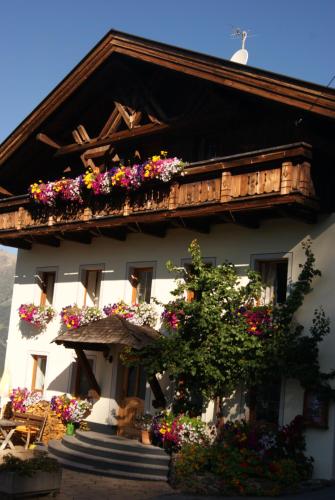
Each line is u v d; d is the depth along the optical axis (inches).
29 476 418.6
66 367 711.7
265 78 525.7
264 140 580.4
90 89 708.0
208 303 530.3
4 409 728.3
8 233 745.6
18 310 779.4
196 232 613.0
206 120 603.2
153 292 639.8
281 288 557.9
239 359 518.3
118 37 648.4
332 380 502.6
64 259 742.5
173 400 593.6
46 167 792.9
